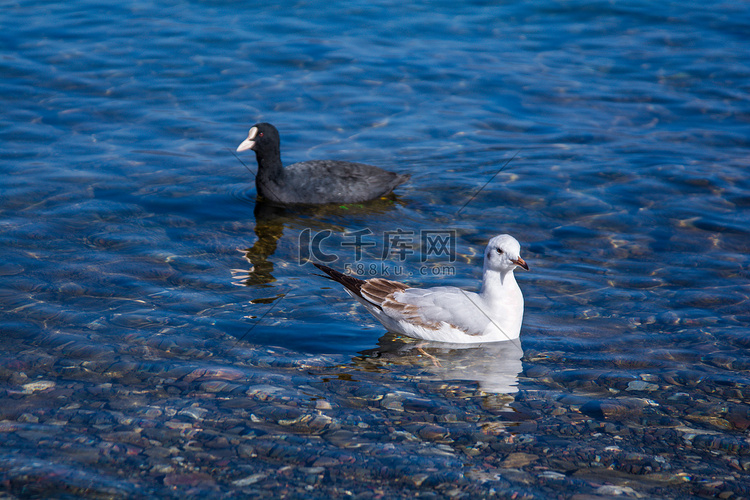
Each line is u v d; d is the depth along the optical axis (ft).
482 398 26.78
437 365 29.32
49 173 45.32
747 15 74.90
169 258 37.06
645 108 57.41
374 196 45.42
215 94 58.29
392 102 58.29
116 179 45.44
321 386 27.30
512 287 30.96
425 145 52.21
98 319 30.99
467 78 62.34
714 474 22.70
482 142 52.65
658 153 50.42
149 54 64.69
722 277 35.65
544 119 55.93
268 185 44.60
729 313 32.42
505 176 47.93
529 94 59.72
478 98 59.16
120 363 27.89
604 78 62.54
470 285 35.60
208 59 64.28
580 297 34.30
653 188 45.60
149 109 55.36
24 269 34.65
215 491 21.39
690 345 30.12
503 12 76.74
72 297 32.60
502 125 55.06
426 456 23.35
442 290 32.14
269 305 33.42
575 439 24.39
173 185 45.52
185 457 22.84
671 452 23.80
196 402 25.75
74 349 28.63
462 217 43.14
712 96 59.06
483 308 31.01
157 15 73.82
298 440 23.95
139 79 60.03
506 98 59.16
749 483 22.29
